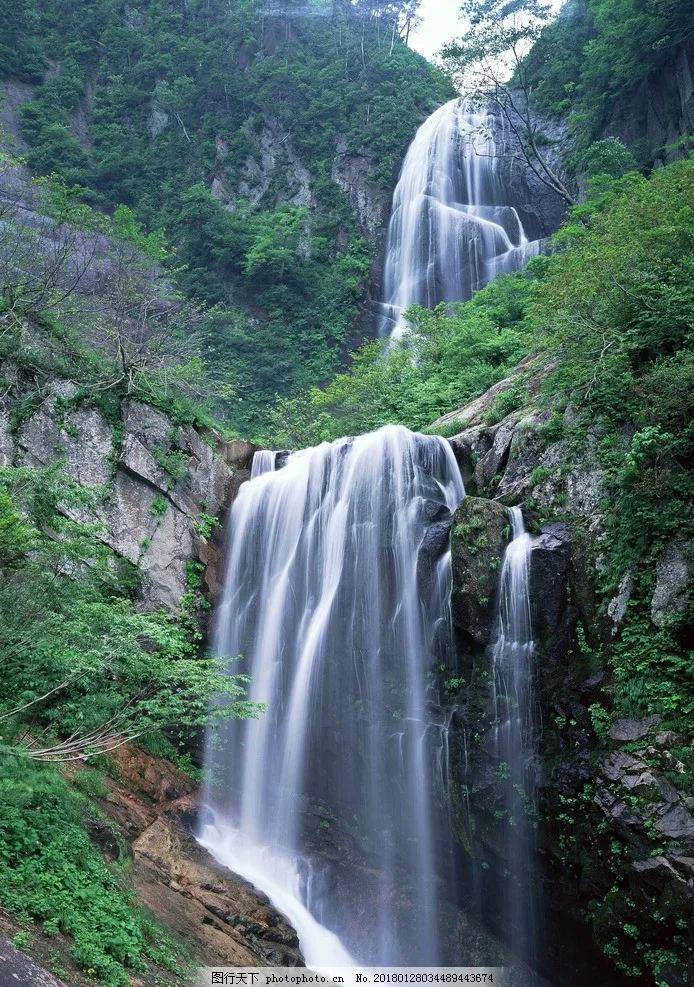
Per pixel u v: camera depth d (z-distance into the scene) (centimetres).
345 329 4356
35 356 1797
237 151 5181
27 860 853
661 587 1319
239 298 4534
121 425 1792
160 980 836
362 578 1625
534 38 3384
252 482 1853
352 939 1420
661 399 1429
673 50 3250
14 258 2039
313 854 1509
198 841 1355
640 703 1266
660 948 1171
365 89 5406
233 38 5925
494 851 1388
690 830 1139
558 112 4200
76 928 798
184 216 4625
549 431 1608
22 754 928
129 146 5334
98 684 1059
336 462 1745
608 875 1235
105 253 2339
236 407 3869
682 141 3000
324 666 1609
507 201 4219
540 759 1360
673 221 1678
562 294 1638
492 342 2528
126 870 1044
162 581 1709
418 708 1508
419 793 1480
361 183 4850
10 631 914
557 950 1339
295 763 1593
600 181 2808
